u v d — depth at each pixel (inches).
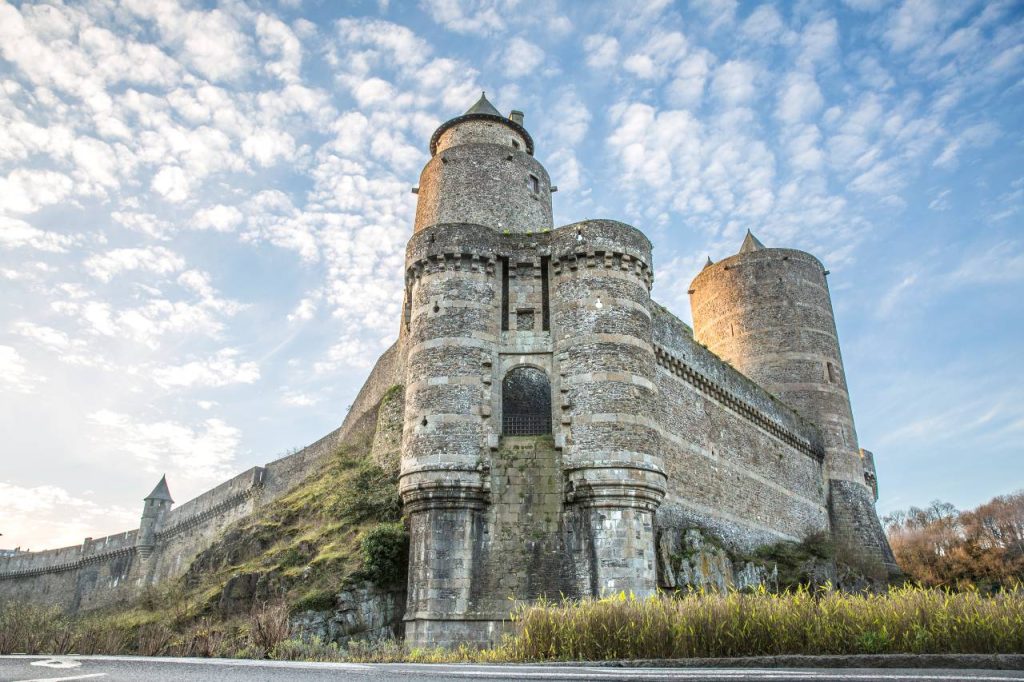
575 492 960.9
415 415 1023.0
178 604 1219.2
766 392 1619.1
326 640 946.7
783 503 1552.7
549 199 1457.9
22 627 930.1
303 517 1322.6
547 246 1131.3
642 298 1090.1
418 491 971.3
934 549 2488.9
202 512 2218.3
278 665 506.9
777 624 484.4
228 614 1106.7
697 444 1289.4
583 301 1065.5
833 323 2015.3
